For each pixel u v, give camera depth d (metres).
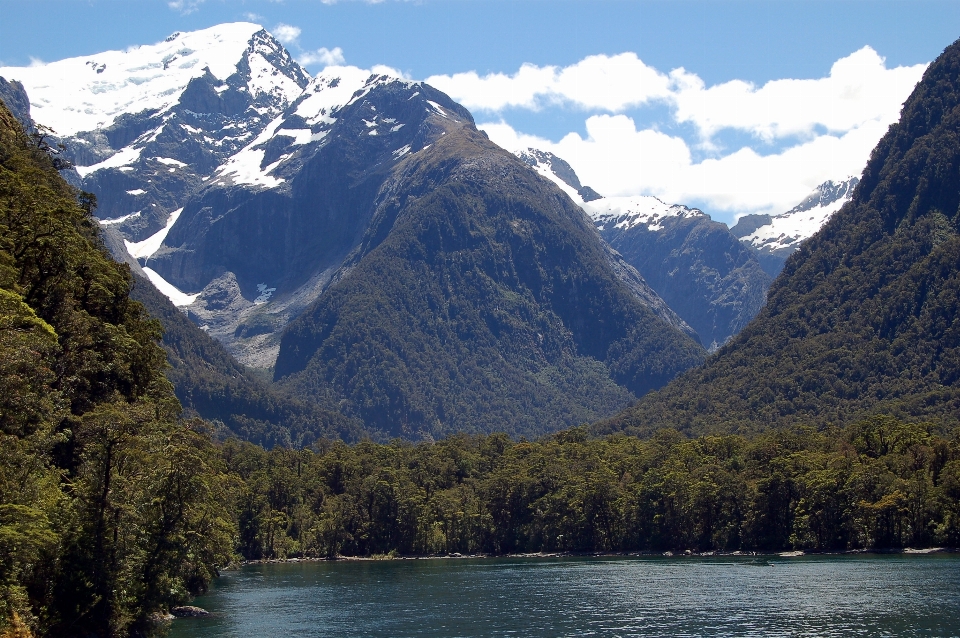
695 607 159.75
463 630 144.00
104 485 111.31
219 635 139.88
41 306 133.88
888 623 139.50
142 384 159.62
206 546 154.12
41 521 95.62
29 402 100.81
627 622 147.38
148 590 120.19
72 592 107.31
